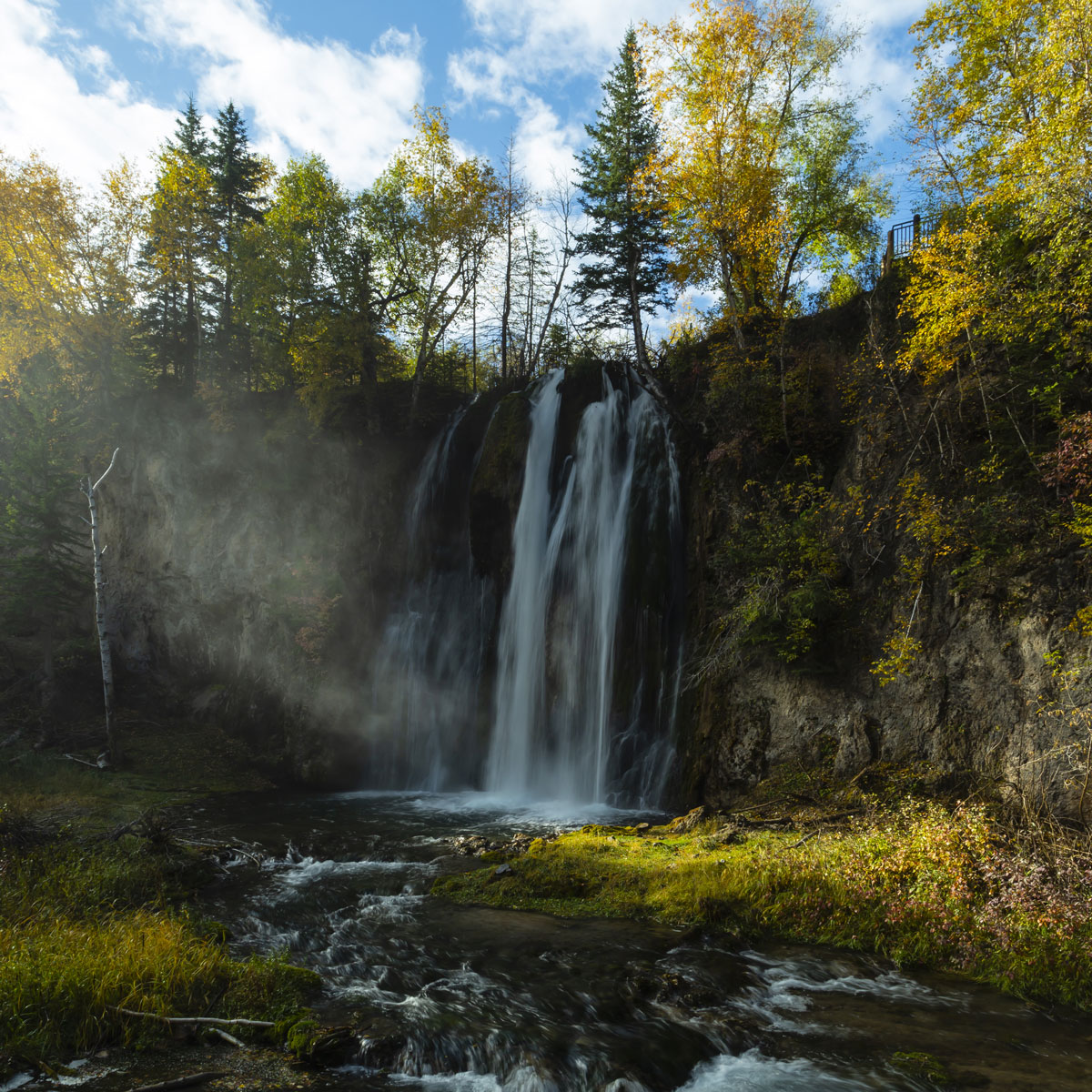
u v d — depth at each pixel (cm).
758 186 2316
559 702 2516
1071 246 1427
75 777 2359
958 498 1653
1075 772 1291
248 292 3481
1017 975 953
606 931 1143
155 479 3659
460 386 3772
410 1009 889
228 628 3356
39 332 3656
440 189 3178
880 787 1581
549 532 2706
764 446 2195
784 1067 764
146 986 889
